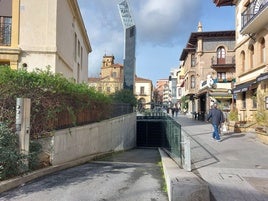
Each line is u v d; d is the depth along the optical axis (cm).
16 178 709
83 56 3139
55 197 619
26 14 1548
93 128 1330
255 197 603
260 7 1628
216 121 1438
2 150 698
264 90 1691
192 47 4756
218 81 3319
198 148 1199
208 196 571
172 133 1084
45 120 912
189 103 5331
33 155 816
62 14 1750
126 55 2617
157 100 11075
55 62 1553
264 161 948
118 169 964
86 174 864
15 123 788
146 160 1268
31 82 864
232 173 788
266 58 1709
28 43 1538
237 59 2300
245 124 1812
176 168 779
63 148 998
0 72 819
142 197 628
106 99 1555
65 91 998
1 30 1555
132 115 2286
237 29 2322
